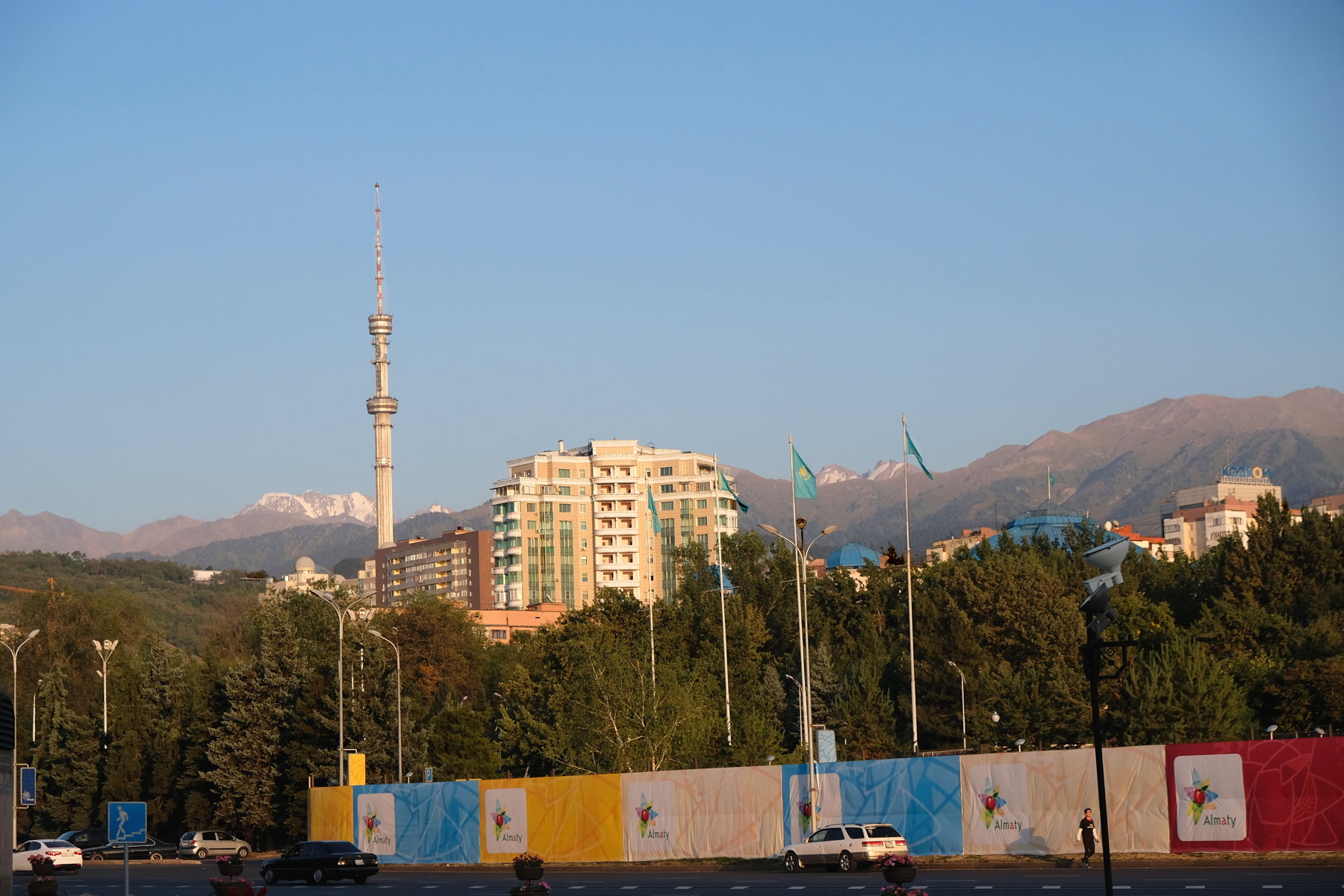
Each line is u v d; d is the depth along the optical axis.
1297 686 90.62
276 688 106.06
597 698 89.25
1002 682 108.44
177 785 109.12
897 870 35.38
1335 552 125.12
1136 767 48.19
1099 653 23.67
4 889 37.09
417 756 104.75
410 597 155.12
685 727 87.81
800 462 76.69
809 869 53.19
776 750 90.81
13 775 38.38
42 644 129.00
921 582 138.62
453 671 145.38
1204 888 37.38
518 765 105.69
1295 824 44.50
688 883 49.53
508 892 48.19
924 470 96.25
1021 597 120.62
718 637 128.50
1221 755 46.25
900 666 121.56
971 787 51.88
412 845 67.94
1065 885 40.75
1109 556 23.94
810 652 128.50
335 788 72.19
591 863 60.88
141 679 117.56
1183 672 89.62
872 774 54.38
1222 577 129.38
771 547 147.75
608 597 134.00
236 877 41.69
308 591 129.75
